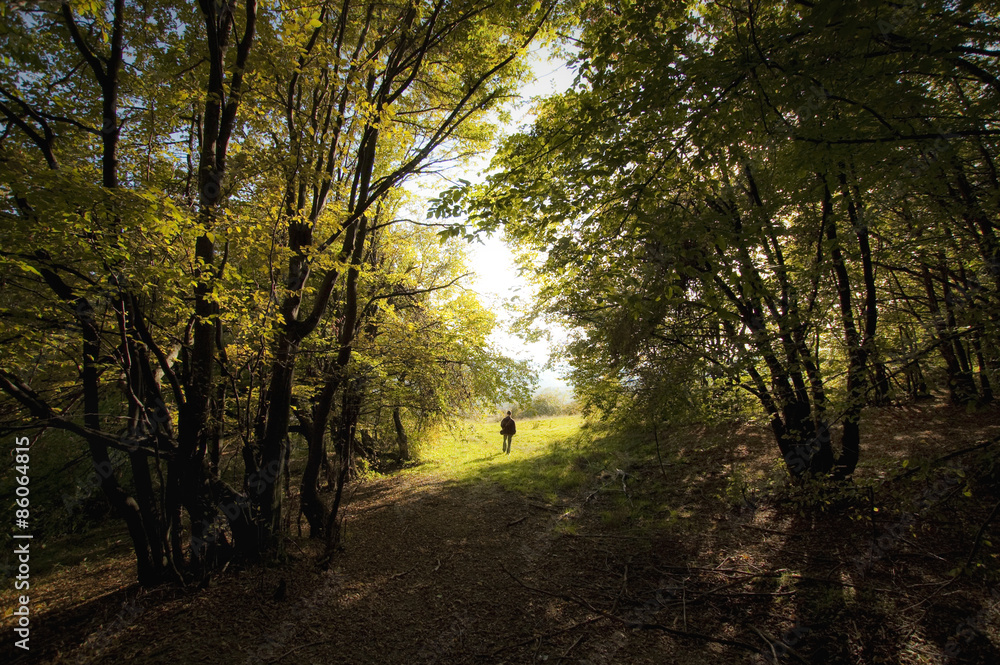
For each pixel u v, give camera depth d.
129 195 3.93
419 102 8.61
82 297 4.46
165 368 5.42
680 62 3.80
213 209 4.86
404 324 9.98
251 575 6.14
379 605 5.50
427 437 14.11
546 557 6.59
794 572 5.21
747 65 3.49
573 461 11.89
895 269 8.99
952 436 7.61
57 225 3.81
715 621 4.66
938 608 4.18
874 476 6.14
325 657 4.54
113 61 4.74
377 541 7.59
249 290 6.23
